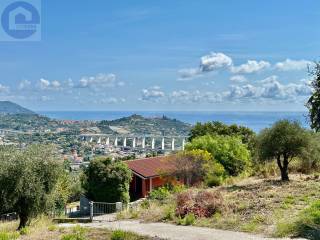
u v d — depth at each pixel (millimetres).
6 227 19672
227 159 37656
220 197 19859
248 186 25188
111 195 34156
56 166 19609
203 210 18859
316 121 11469
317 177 26719
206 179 32219
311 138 26328
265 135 26766
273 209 17859
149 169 41719
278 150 26188
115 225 18219
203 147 38438
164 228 16875
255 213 17578
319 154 26969
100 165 34844
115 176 34188
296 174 29797
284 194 20922
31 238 15383
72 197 41219
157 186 41406
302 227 14359
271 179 27922
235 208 18734
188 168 34438
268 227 15383
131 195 40406
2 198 18594
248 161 37719
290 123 26516
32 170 18953
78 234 15188
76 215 30234
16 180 18516
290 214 16734
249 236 14547
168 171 35312
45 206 19578
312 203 18047
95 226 17969
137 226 17656
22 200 19031
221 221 17125
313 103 11469
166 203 23391
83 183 35125
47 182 19500
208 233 15477
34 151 19453
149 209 21859
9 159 18719
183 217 18750
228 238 14406
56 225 18812
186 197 20016
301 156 26406
